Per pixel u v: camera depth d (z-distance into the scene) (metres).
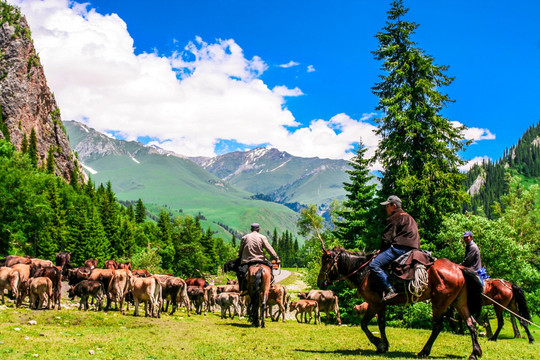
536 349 11.62
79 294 19.02
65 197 98.75
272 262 15.18
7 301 19.73
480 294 9.23
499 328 15.80
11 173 68.06
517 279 24.86
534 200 44.12
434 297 9.21
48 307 17.34
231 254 159.38
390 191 29.52
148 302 17.66
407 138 28.25
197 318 20.09
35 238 74.50
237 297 21.33
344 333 14.70
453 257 25.44
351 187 34.75
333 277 10.83
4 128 180.25
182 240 112.81
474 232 25.45
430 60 30.11
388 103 28.77
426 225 27.95
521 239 43.03
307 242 52.81
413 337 14.43
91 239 82.62
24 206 67.12
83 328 13.25
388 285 9.42
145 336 12.04
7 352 9.01
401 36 30.20
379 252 10.10
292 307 24.25
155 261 81.12
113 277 19.64
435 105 29.08
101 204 120.12
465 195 27.92
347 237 34.12
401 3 30.61
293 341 11.97
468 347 11.62
